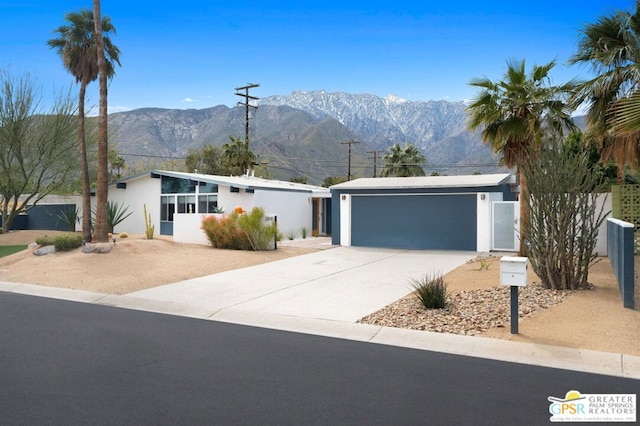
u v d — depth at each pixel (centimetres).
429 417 439
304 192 2848
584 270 989
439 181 2086
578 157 1009
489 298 931
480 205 1933
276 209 2617
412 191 2036
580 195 982
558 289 982
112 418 434
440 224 2011
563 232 973
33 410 451
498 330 727
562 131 1458
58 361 598
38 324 802
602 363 591
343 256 1773
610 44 1298
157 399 478
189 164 5356
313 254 1836
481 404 468
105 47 1986
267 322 823
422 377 544
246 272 1380
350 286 1152
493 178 2038
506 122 1445
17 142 2442
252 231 1855
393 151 5634
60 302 1012
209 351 644
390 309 890
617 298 897
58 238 1670
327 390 503
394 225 2084
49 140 2533
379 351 648
